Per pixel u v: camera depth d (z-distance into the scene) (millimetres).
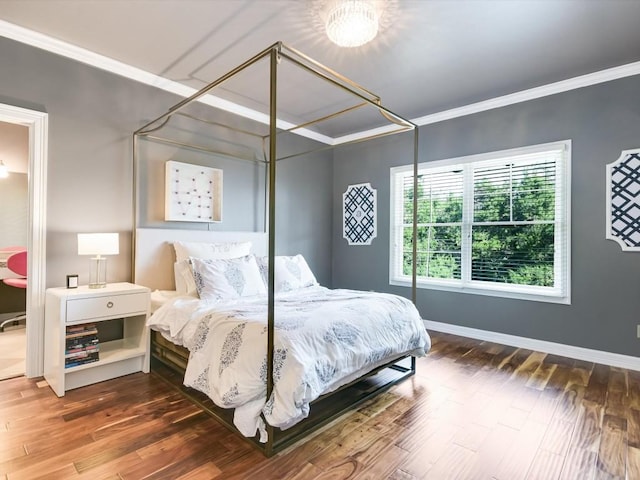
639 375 2852
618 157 3078
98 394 2395
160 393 2424
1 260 4336
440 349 3518
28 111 2588
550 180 3479
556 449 1825
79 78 2846
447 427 2035
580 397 2436
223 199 3902
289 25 2459
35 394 2379
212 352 2051
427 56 2848
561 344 3373
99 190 2967
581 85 3250
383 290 4758
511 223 3711
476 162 3938
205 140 3729
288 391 1695
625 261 3055
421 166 4352
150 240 3203
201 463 1674
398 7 2221
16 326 4086
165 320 2533
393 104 3879
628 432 1984
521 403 2342
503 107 3721
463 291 4023
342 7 1996
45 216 2688
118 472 1601
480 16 2318
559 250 3428
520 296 3617
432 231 4320
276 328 1893
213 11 2314
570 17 2330
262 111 4148
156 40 2668
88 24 2471
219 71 3158
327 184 5238
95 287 2732
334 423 2076
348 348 2045
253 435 1769
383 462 1708
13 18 2406
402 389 2564
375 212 4832
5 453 1727
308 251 4957
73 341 2447
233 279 2879
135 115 3176
